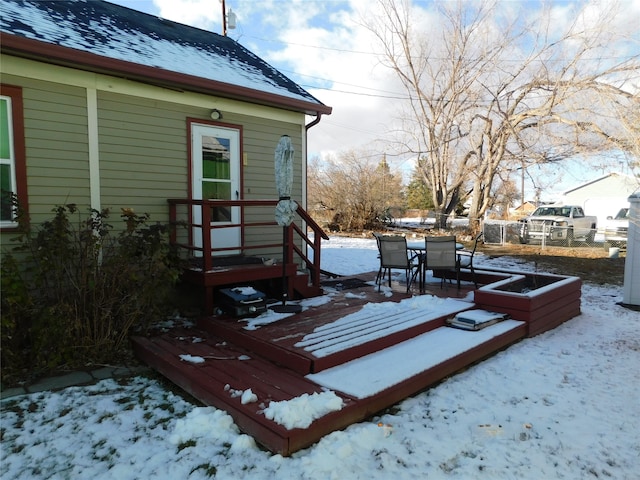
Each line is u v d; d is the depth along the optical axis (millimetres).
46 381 3547
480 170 18938
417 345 4059
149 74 4867
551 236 14062
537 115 16766
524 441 2709
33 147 4492
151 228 4430
